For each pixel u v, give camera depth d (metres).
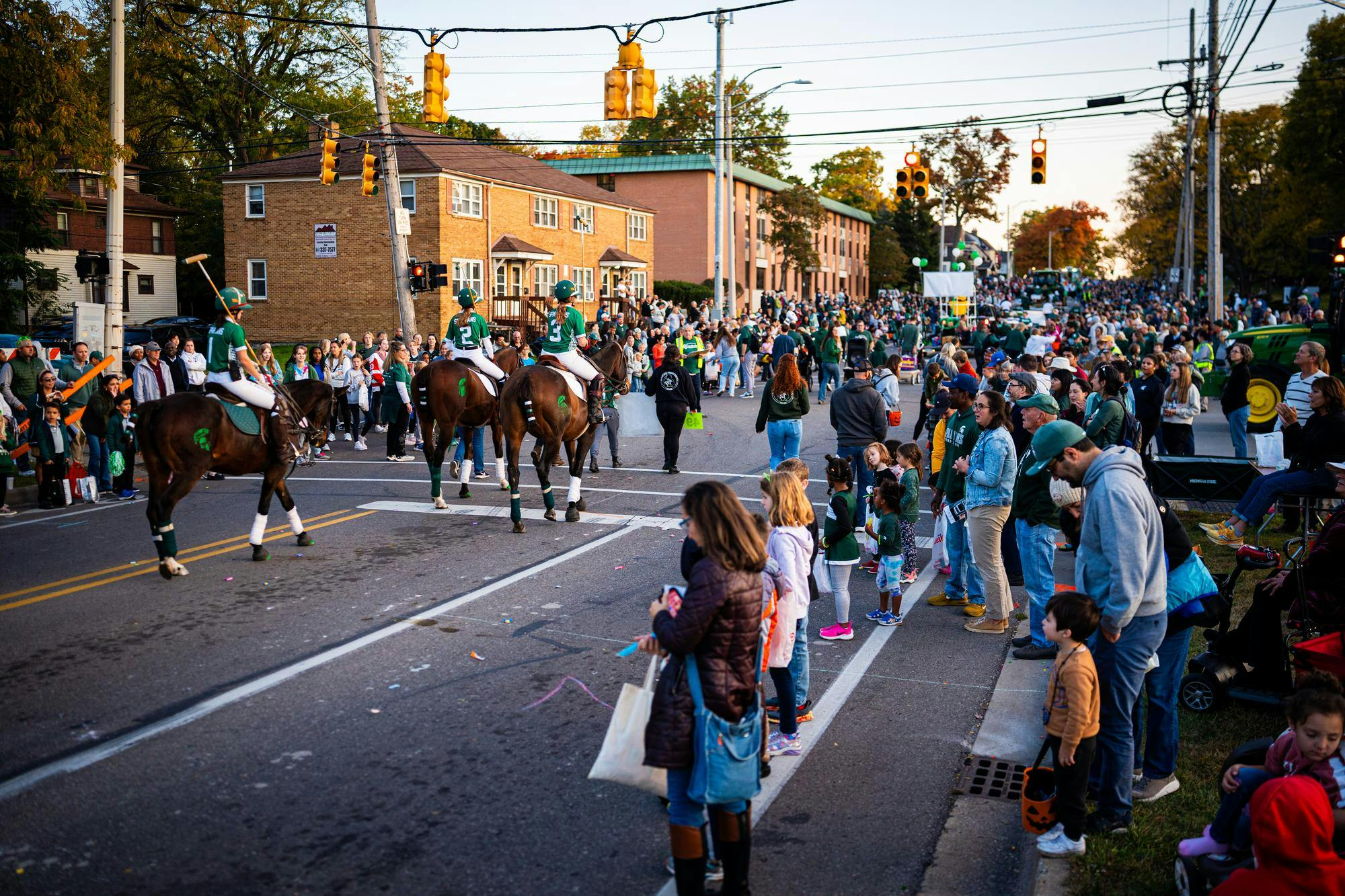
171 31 35.09
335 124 24.56
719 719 3.97
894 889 4.60
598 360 15.30
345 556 10.52
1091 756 4.64
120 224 18.02
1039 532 7.63
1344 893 3.62
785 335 26.03
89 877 4.50
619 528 12.00
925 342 47.41
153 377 15.78
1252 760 4.71
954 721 6.56
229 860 4.68
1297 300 45.53
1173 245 81.31
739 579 4.02
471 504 13.45
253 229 38.84
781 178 79.06
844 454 11.45
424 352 21.95
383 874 4.60
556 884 4.56
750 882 4.63
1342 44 51.12
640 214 50.81
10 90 19.08
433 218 36.09
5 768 5.57
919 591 9.71
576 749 5.99
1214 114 27.88
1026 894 4.50
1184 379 13.38
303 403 10.95
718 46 31.91
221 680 6.93
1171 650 5.27
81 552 10.70
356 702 6.61
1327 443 8.41
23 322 34.25
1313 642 5.79
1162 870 4.54
